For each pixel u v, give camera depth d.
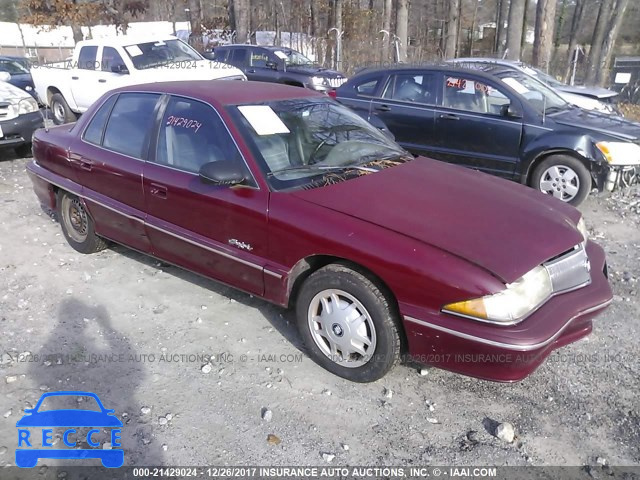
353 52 21.22
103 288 4.62
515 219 3.36
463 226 3.22
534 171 6.79
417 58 24.67
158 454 2.89
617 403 3.26
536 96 7.34
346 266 3.29
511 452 2.92
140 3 19.17
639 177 6.43
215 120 3.92
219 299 4.43
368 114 7.95
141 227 4.36
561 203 3.86
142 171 4.23
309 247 3.34
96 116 4.81
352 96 8.15
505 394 3.35
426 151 7.56
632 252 5.48
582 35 37.25
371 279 3.18
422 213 3.33
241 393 3.35
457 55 27.97
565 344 3.25
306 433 3.04
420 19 29.94
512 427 3.04
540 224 3.34
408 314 3.02
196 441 2.98
